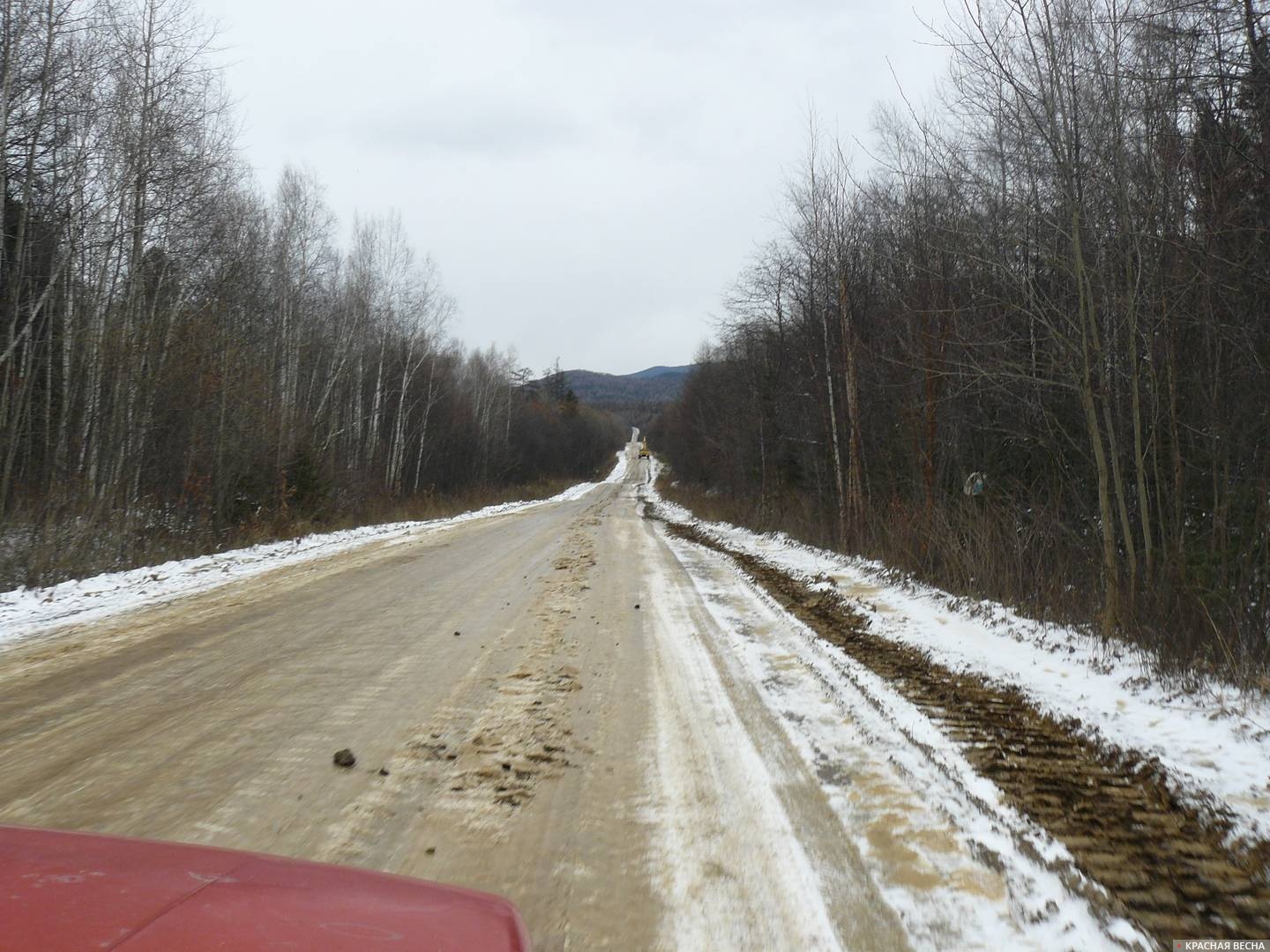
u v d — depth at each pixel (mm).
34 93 17859
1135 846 4379
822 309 23016
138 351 18938
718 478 47750
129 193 19594
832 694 7289
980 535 12695
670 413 87625
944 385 16266
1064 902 3795
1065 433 12344
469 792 4953
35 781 4965
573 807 4789
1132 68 9906
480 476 65188
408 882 2309
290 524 23297
